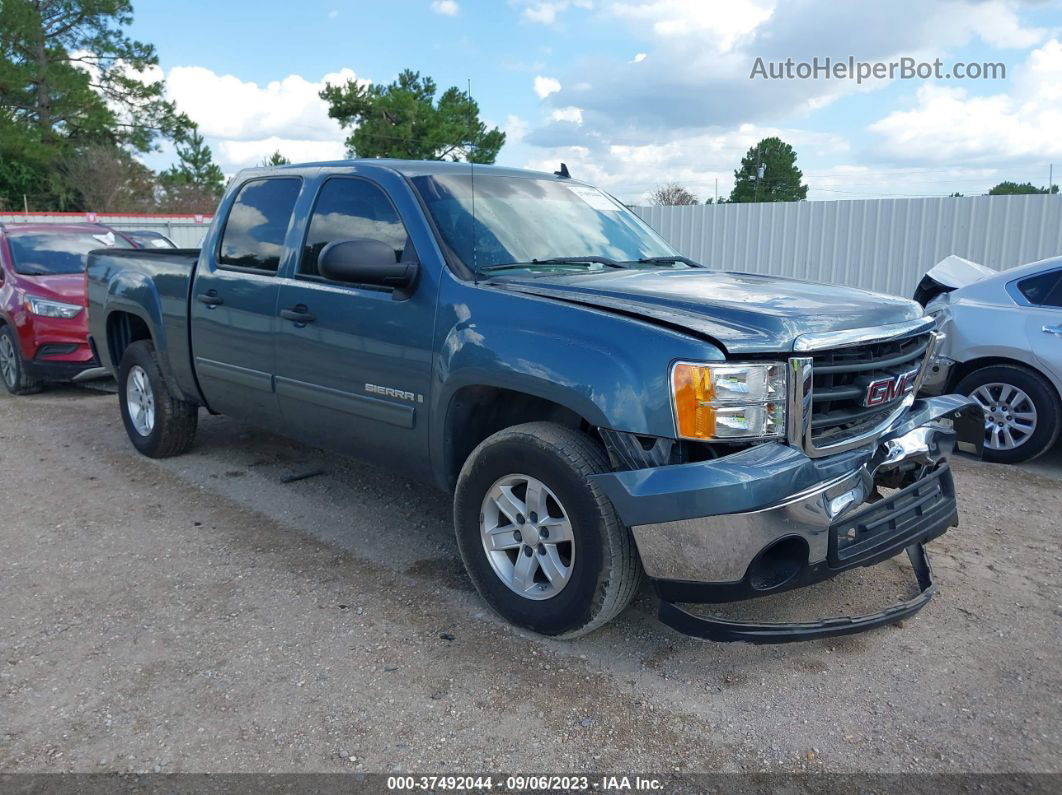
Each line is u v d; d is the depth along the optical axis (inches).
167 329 217.3
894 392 136.6
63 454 247.3
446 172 170.2
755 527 115.0
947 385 256.1
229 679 127.2
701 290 139.1
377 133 1305.4
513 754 110.8
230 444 253.6
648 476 117.5
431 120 1325.0
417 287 151.4
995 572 167.2
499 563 142.3
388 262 147.9
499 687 125.6
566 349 126.6
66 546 177.6
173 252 247.9
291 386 179.9
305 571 165.5
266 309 183.2
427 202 157.9
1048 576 165.6
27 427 281.6
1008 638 141.3
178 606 150.6
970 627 144.9
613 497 120.1
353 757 109.8
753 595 119.8
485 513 142.9
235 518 194.2
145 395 238.7
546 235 165.9
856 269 524.7
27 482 220.5
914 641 140.3
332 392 169.6
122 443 259.0
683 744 113.2
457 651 135.5
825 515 121.0
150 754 110.1
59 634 140.3
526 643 138.3
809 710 121.0
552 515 134.8
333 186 176.1
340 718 117.8
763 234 558.3
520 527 138.1
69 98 1556.3
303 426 182.5
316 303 170.2
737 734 115.4
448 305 145.6
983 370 246.4
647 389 118.5
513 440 134.6
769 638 124.2
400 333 152.9
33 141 1525.6
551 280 146.4
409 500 207.0
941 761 110.2
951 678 129.3
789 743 113.6
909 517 136.6
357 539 182.2
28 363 326.0
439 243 151.9
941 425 146.6
